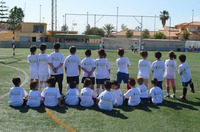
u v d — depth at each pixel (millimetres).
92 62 9633
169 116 7816
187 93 11234
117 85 8805
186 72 9992
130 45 55750
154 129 6691
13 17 74750
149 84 13297
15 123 6836
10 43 53594
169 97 10320
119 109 8383
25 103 8484
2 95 9852
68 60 9484
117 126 6816
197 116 7910
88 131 6410
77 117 7453
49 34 63281
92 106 8578
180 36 79375
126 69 10125
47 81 8586
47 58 9883
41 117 7359
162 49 56344
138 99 8875
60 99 8508
